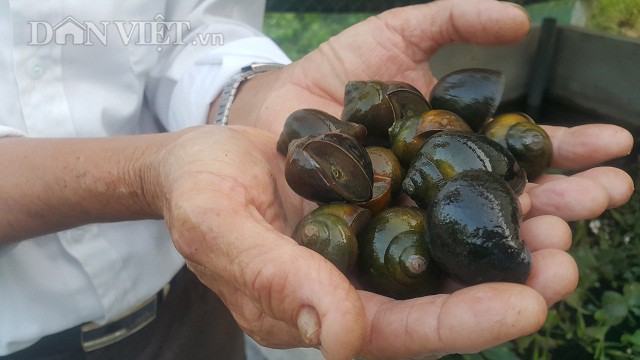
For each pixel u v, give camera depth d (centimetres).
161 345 32
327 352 16
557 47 66
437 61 62
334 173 23
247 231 18
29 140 24
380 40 31
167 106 34
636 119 60
